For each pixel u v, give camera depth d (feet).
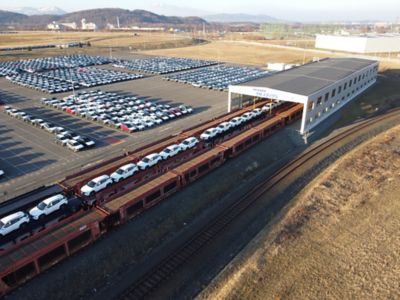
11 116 227.40
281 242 99.50
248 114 198.90
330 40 625.00
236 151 154.92
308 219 110.93
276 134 184.65
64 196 117.50
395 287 83.41
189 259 94.32
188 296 82.38
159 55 590.55
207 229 106.63
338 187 131.85
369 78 296.10
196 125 199.00
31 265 83.30
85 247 95.91
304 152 167.22
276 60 515.50
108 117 217.97
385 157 159.63
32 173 146.10
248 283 84.43
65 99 265.95
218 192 129.59
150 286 85.25
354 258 93.30
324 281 85.25
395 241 100.32
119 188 128.88
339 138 183.83
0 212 110.52
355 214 114.01
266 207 119.03
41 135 191.83
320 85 204.85
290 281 85.15
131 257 96.27
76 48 634.84
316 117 198.18
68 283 84.99
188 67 440.45
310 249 96.84
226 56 571.28
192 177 131.23
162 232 106.32
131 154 146.61
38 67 433.89
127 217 107.24
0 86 328.08
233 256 95.76
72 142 172.14
